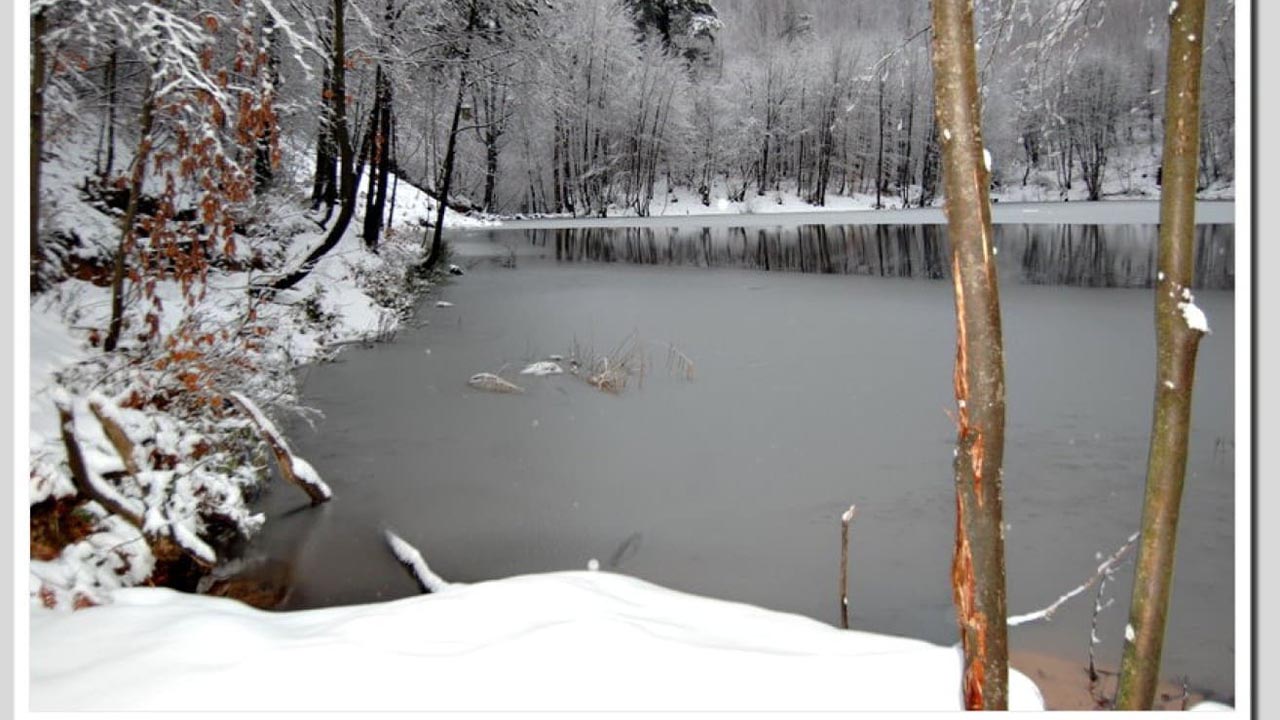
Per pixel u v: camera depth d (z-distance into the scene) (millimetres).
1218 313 13414
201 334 7762
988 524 2521
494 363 11672
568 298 17641
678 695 2760
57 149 10859
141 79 9430
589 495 6996
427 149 23234
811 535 6180
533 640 3117
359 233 17781
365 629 3320
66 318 7895
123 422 5672
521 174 44500
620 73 45094
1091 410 8828
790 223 38688
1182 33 2387
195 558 5309
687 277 21203
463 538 6238
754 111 49531
